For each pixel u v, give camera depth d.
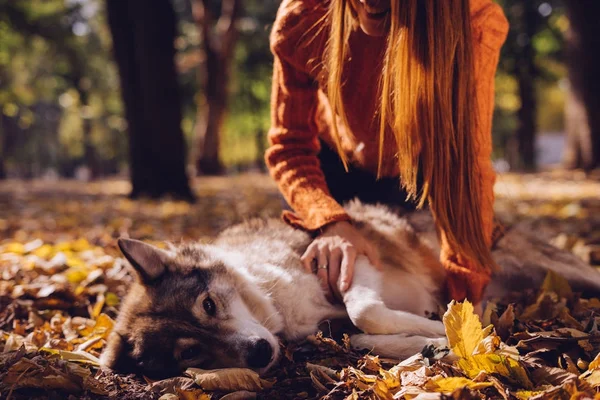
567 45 5.97
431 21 1.08
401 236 1.43
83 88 11.92
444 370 1.05
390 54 1.11
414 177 1.19
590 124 5.84
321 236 1.31
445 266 1.26
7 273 1.76
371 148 1.36
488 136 1.25
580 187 4.68
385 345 1.16
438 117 1.13
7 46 7.57
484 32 1.20
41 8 7.28
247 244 1.40
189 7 11.81
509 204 3.54
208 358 1.18
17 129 15.79
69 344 1.30
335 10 1.15
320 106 1.44
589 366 1.04
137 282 1.31
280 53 1.29
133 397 1.08
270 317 1.27
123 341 1.23
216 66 9.06
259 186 6.31
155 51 4.07
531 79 8.97
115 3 4.11
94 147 14.64
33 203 4.66
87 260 1.97
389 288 1.32
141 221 3.09
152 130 4.15
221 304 1.22
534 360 1.06
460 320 1.06
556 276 1.42
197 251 1.33
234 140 14.62
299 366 1.17
